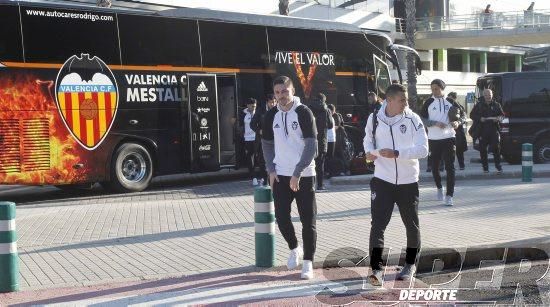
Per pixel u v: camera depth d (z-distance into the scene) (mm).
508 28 40281
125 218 11227
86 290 6855
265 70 17125
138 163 15188
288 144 7117
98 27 14469
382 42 19469
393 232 9438
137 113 15023
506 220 10328
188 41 15852
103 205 12906
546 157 19609
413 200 7012
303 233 7211
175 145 15672
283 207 7297
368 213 11352
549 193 13312
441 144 11656
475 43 41688
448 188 11750
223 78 16500
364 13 40375
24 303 6395
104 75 14500
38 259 8266
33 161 13531
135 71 14977
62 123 13891
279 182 7230
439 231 9414
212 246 8922
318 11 37562
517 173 16328
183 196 14641
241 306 6250
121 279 7254
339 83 18391
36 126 13562
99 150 14453
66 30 14023
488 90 16172
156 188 16250
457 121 11617
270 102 14906
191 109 15836
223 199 13531
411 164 6926
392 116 6914
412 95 28438
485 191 13664
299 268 7688
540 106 19547
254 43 16984
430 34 41938
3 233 6809
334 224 10281
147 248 8852
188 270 7602
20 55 13422
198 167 15977
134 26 15008
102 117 14469
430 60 46125
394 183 6926
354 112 18609
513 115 19500
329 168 16156
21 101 13398
